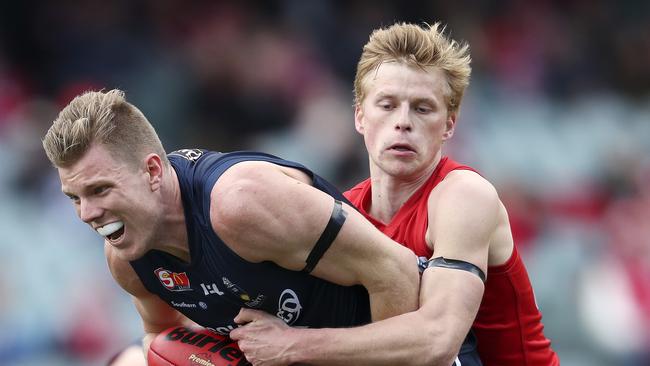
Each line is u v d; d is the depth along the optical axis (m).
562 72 40.09
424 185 13.52
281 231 11.76
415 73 13.12
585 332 27.88
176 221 12.23
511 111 37.16
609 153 34.44
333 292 12.67
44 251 27.78
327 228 11.86
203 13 38.38
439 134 13.36
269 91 35.84
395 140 13.08
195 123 35.03
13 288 26.73
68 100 34.66
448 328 12.18
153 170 12.02
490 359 14.07
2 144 31.73
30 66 36.47
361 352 12.15
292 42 37.59
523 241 29.70
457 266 12.49
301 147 32.84
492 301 13.70
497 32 40.12
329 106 34.53
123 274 13.48
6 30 36.78
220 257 12.16
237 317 12.70
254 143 34.66
